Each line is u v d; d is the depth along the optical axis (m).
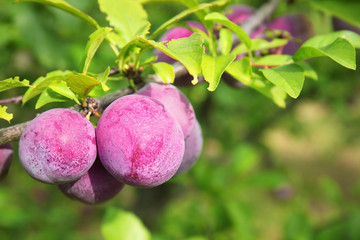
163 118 0.32
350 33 0.38
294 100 1.07
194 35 0.31
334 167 2.17
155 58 0.35
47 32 0.76
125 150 0.31
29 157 0.31
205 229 0.73
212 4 0.38
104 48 0.80
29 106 0.83
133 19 0.38
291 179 1.18
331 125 1.72
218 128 1.10
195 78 0.30
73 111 0.32
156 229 0.84
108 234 0.46
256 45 0.40
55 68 0.79
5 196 0.90
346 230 0.60
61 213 1.05
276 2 0.48
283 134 2.54
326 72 0.98
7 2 0.74
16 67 0.83
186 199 1.04
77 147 0.31
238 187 0.72
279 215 1.39
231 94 0.89
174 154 0.32
